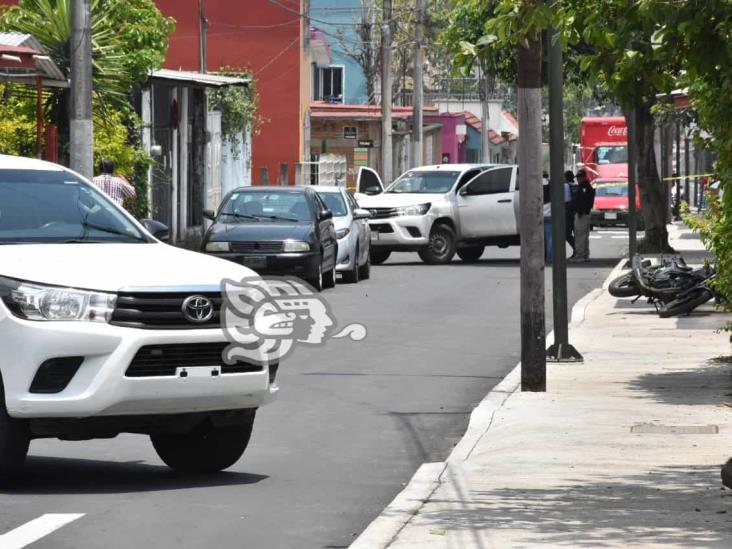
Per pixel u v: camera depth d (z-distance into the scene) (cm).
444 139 10962
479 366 2405
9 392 1338
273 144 7644
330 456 1605
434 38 7556
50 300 1336
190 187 5597
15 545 1144
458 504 1305
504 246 5038
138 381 1331
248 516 1271
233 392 1377
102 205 1557
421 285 4059
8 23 3856
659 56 1388
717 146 1880
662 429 1727
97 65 3959
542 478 1436
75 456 1602
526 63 2031
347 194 4222
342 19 10081
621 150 8156
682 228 7944
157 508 1296
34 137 3791
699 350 2547
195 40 7544
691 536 1157
